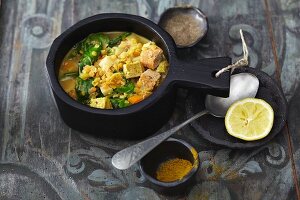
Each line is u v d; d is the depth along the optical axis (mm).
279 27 884
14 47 879
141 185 764
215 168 772
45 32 895
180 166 755
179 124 777
